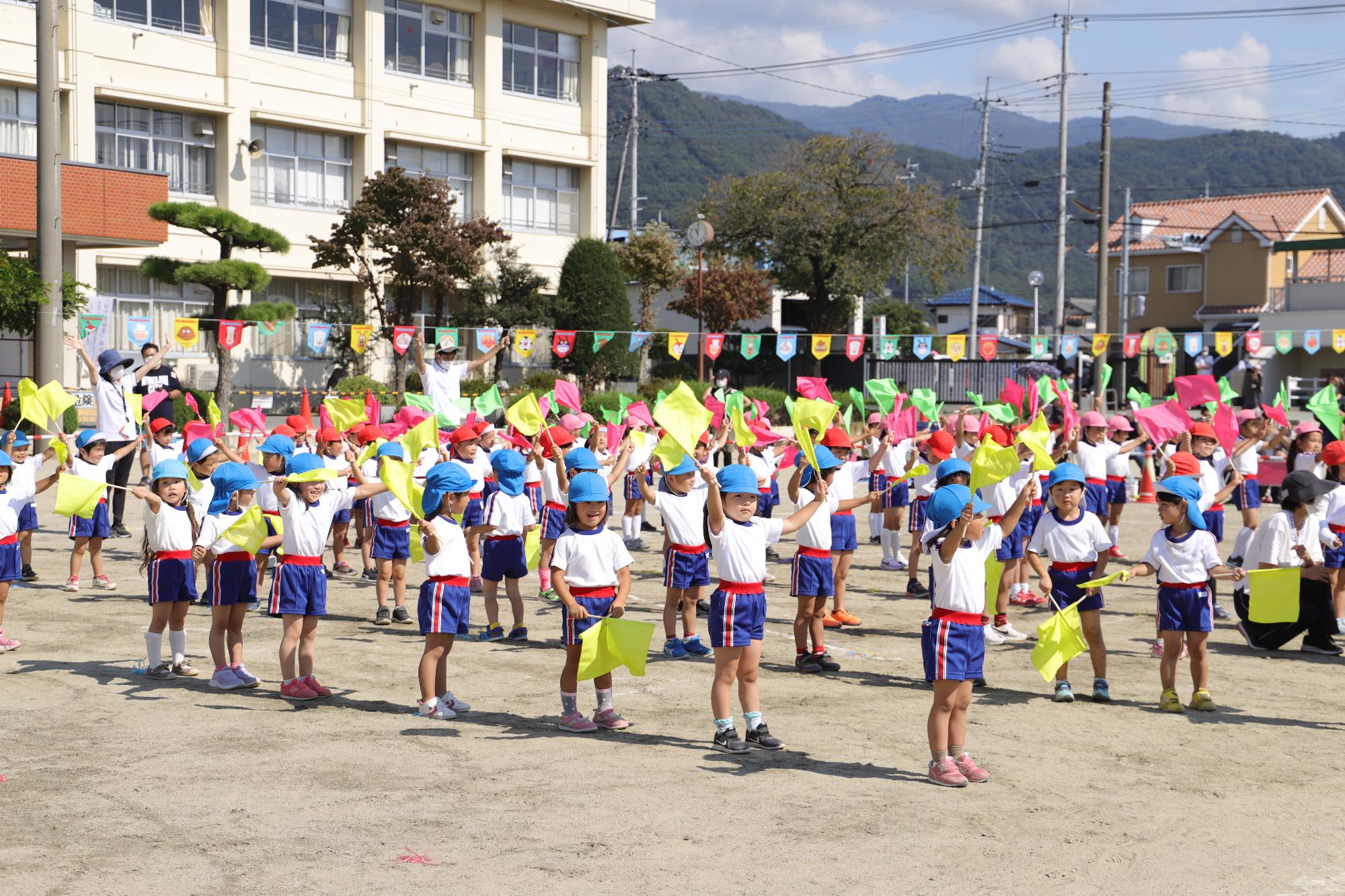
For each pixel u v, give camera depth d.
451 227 33.34
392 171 33.06
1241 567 10.67
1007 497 10.02
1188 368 42.62
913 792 6.25
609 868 5.13
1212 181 183.38
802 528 8.96
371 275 34.16
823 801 6.08
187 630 10.14
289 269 35.69
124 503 16.78
